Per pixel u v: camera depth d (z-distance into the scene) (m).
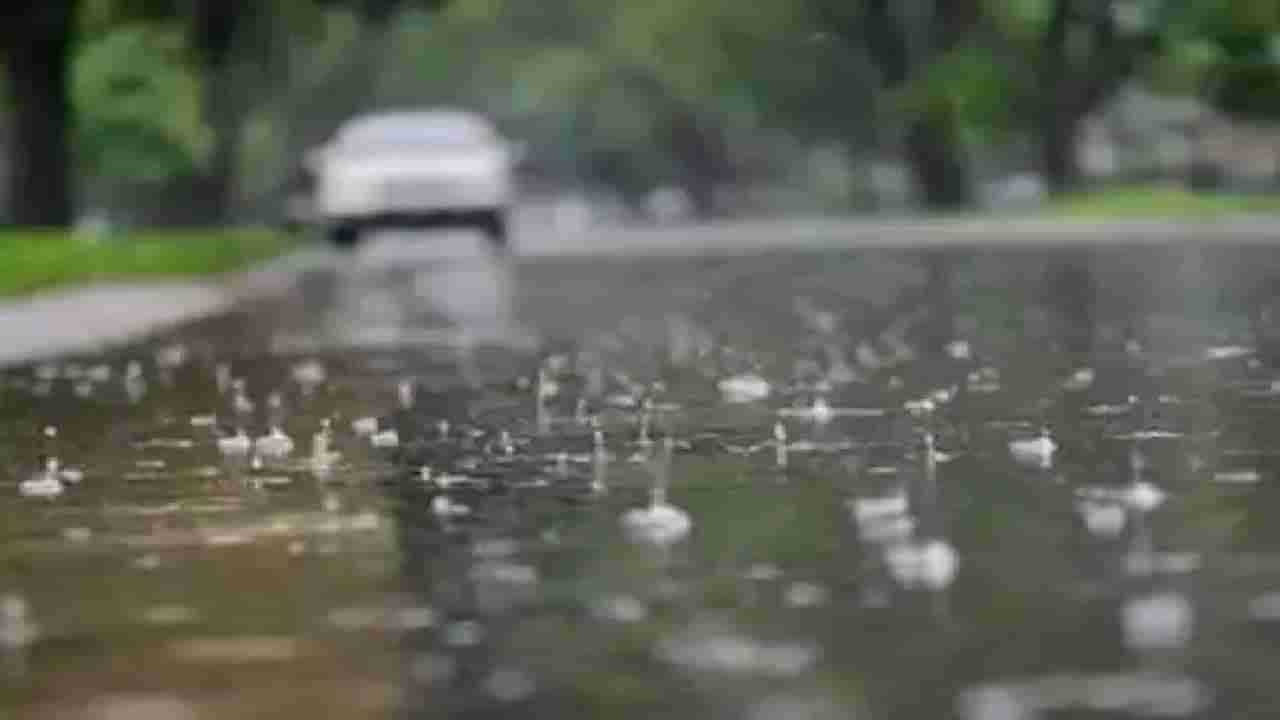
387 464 14.26
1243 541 9.99
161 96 104.12
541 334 29.17
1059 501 11.49
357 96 134.88
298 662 8.05
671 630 8.39
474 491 12.70
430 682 7.66
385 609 9.05
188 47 82.75
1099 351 22.72
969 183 101.69
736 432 15.68
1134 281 37.81
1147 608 8.42
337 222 66.12
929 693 7.19
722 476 13.09
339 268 56.88
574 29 157.88
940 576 9.30
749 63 124.75
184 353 27.73
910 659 7.70
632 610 8.81
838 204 146.12
